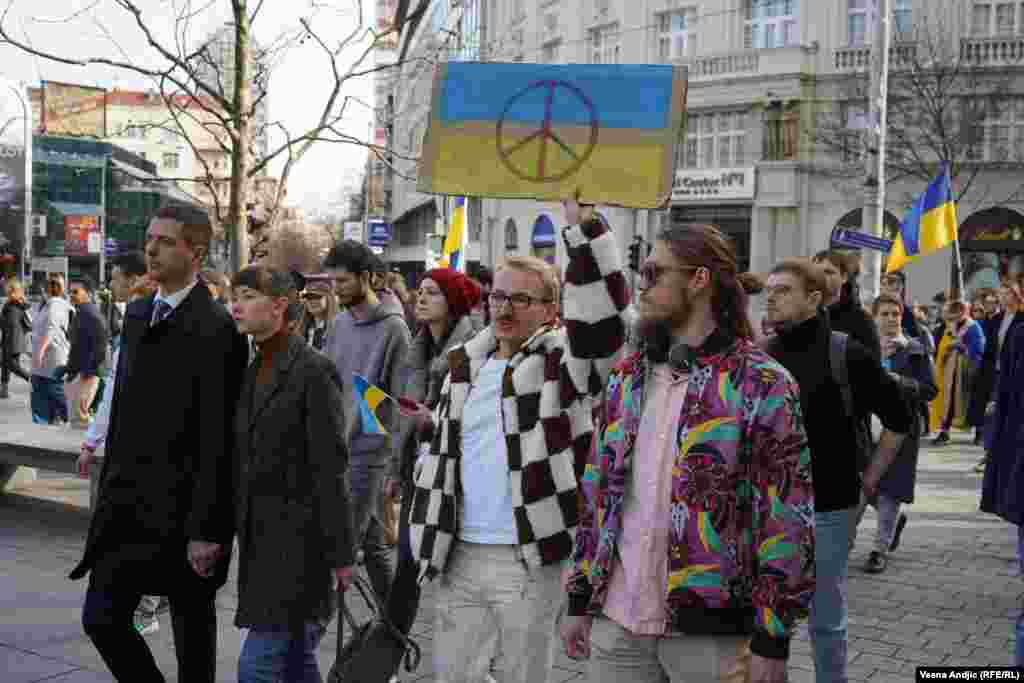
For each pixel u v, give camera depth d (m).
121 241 55.50
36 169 53.59
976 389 10.61
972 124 25.50
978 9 26.53
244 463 3.51
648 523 2.56
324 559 3.46
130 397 3.68
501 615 3.27
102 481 3.72
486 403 3.37
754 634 2.41
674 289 2.58
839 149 27.47
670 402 2.60
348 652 3.72
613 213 31.80
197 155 8.40
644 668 2.62
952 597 6.11
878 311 6.72
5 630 5.06
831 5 28.27
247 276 3.47
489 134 3.45
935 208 14.40
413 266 64.69
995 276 26.75
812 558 2.42
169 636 5.11
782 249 29.17
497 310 3.36
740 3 29.64
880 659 4.96
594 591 2.64
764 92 28.89
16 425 9.24
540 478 3.23
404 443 4.53
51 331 12.55
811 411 3.78
